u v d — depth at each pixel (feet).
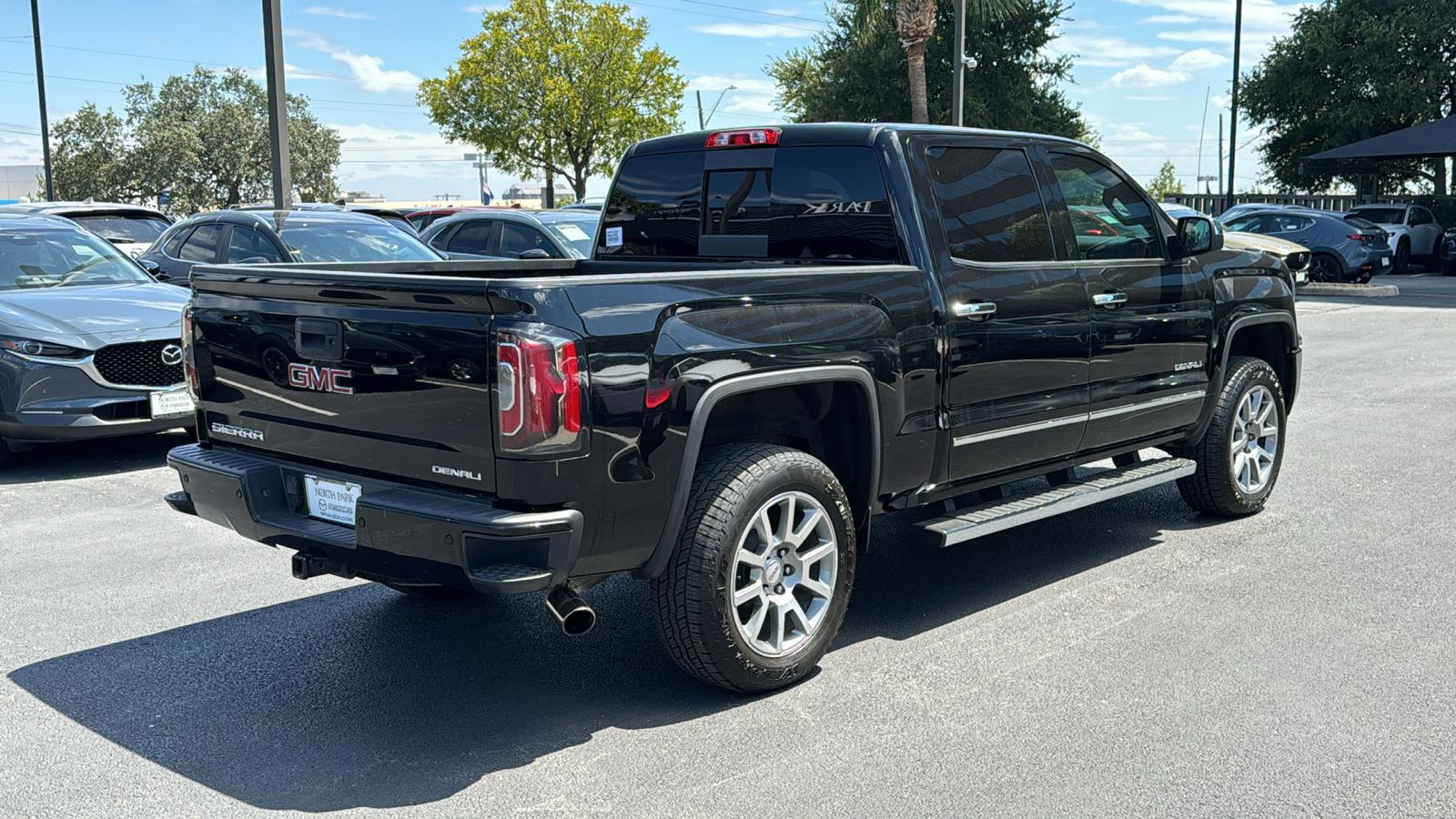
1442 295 71.36
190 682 13.79
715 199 16.75
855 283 13.52
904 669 13.91
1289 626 15.12
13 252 28.55
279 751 11.96
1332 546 18.85
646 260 17.79
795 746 11.86
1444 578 17.10
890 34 129.49
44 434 24.71
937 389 14.44
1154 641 14.69
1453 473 23.89
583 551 11.47
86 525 21.03
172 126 291.38
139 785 11.22
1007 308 15.25
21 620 15.96
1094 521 20.81
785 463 12.79
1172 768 11.24
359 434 12.16
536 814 10.57
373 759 11.75
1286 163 129.80
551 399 10.77
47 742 12.21
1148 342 17.70
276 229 32.83
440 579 11.45
